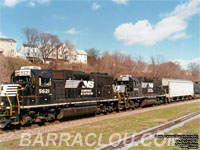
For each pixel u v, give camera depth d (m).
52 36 64.38
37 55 63.16
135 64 65.62
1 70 30.97
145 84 26.77
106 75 20.83
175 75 75.69
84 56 89.69
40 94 13.50
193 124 13.46
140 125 12.95
